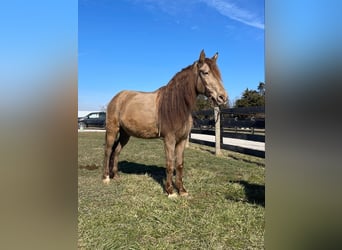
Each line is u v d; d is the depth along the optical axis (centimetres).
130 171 523
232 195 360
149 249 215
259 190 382
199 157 697
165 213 292
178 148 371
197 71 344
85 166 570
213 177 464
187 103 352
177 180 369
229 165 581
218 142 751
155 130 385
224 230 253
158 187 398
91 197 345
